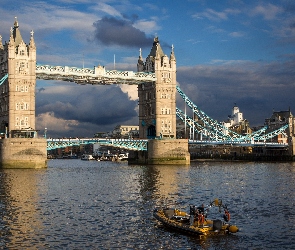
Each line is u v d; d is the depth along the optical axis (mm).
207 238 49156
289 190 87438
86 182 104312
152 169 154375
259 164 193875
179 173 132625
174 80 192000
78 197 77438
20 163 153125
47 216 59875
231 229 50688
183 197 77625
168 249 45375
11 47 159875
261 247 46312
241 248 45938
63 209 65250
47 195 79750
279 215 61031
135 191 85812
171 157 183000
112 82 182750
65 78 172250
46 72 164500
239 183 101500
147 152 189500
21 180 107438
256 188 91250
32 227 53500
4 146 152375
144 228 53312
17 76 160500
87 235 50219
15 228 52844
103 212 62906
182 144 184375
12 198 75312
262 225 55094
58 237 49312
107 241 47938
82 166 190625
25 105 161375
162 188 90750
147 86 195875
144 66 198250
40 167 156000
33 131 158750
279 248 46000
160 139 183375
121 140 178500
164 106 190250
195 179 111250
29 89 161875
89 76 172625
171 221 53438
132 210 64438
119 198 76188
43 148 156750
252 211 64000
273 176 121438
